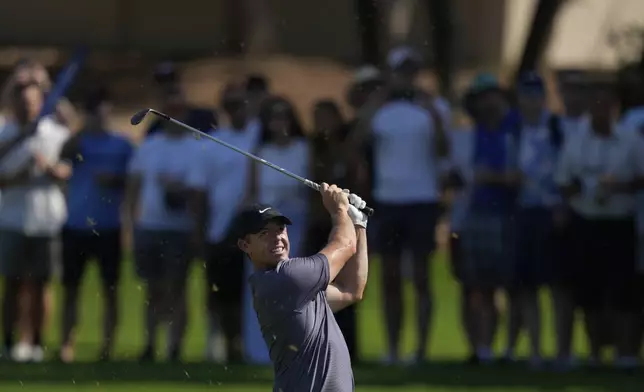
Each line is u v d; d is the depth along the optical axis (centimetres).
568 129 3566
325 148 3597
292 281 2053
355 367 3559
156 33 8431
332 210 2191
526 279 3572
